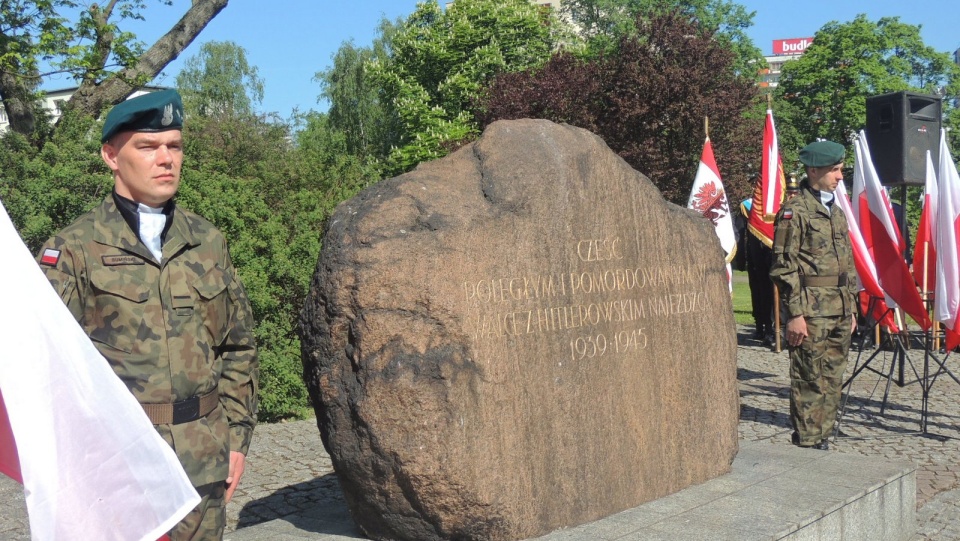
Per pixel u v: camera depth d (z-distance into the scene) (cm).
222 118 1174
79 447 244
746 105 1903
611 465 462
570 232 461
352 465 408
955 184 757
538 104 1875
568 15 4575
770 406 920
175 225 303
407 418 396
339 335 409
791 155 3512
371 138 3741
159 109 291
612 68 1873
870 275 796
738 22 3969
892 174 1082
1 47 1077
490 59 3077
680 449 500
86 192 830
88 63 1105
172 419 288
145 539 249
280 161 1119
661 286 505
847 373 1102
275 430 809
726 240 1087
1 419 244
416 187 430
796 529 429
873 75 3609
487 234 428
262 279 877
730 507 458
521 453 424
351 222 416
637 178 504
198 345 298
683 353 511
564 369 447
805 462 550
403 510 407
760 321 1415
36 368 241
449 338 408
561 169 462
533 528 425
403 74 3272
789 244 648
